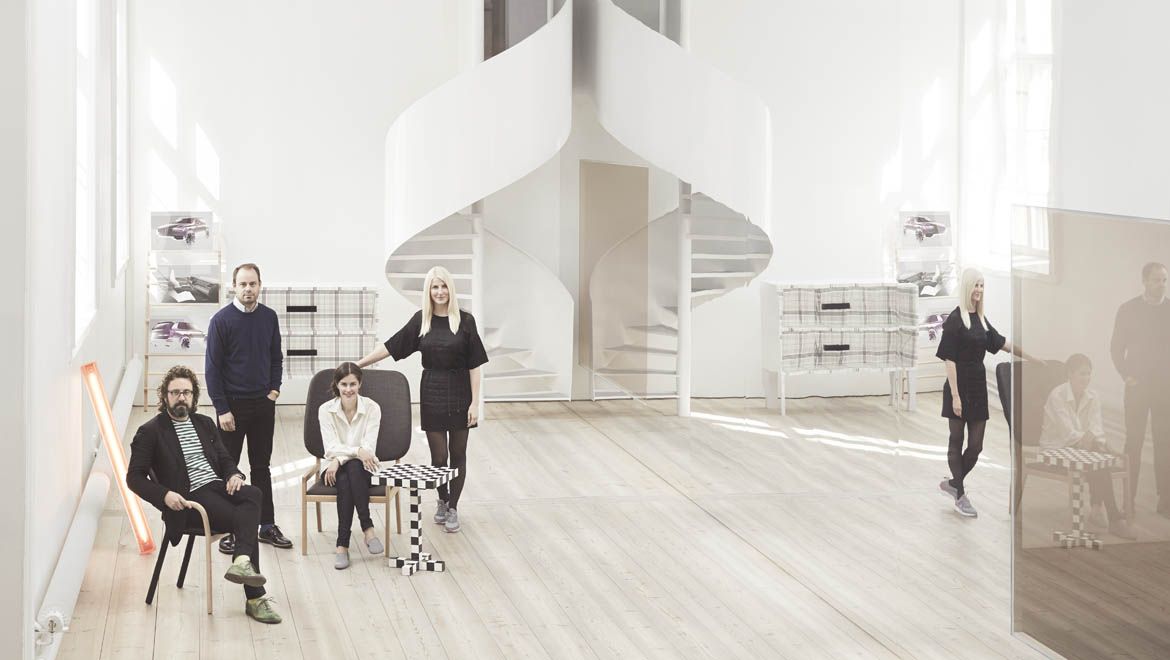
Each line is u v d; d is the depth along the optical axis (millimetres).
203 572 5281
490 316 9938
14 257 3404
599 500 6789
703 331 10289
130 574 5230
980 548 3492
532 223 10164
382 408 5855
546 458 7910
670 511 6559
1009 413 3275
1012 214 3105
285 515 6363
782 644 4469
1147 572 2816
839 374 10531
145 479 4727
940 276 3475
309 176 9742
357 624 4672
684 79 8406
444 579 5281
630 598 5035
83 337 5746
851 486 7184
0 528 3406
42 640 3904
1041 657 3207
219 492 4875
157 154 9477
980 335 3348
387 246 8742
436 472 5520
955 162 3352
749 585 5215
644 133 8523
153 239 9320
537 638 4539
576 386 10344
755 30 10023
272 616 4660
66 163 5121
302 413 9438
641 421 9312
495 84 8250
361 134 9805
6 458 3408
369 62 9766
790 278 10242
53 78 4613
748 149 8547
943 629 3801
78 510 5516
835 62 10148
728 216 9781
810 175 10195
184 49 9461
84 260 6539
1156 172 2629
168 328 9289
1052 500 3129
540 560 5598
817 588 5160
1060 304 2988
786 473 7531
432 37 9859
